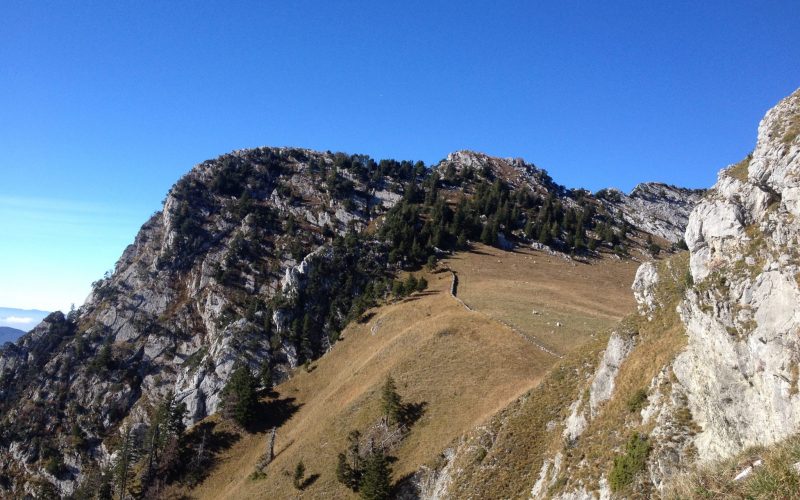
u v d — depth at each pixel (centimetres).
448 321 8938
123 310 16562
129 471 9212
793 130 2917
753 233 2789
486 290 11338
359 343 10688
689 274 3894
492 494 4603
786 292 2303
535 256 16088
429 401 7012
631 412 3538
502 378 6975
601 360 4559
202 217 19688
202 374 12575
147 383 14638
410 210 17850
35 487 12012
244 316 14038
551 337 8044
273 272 17212
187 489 8431
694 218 3334
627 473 3111
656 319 4097
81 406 13988
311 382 10312
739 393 2555
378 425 6988
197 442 9138
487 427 5478
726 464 1719
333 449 7088
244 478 7862
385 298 12244
